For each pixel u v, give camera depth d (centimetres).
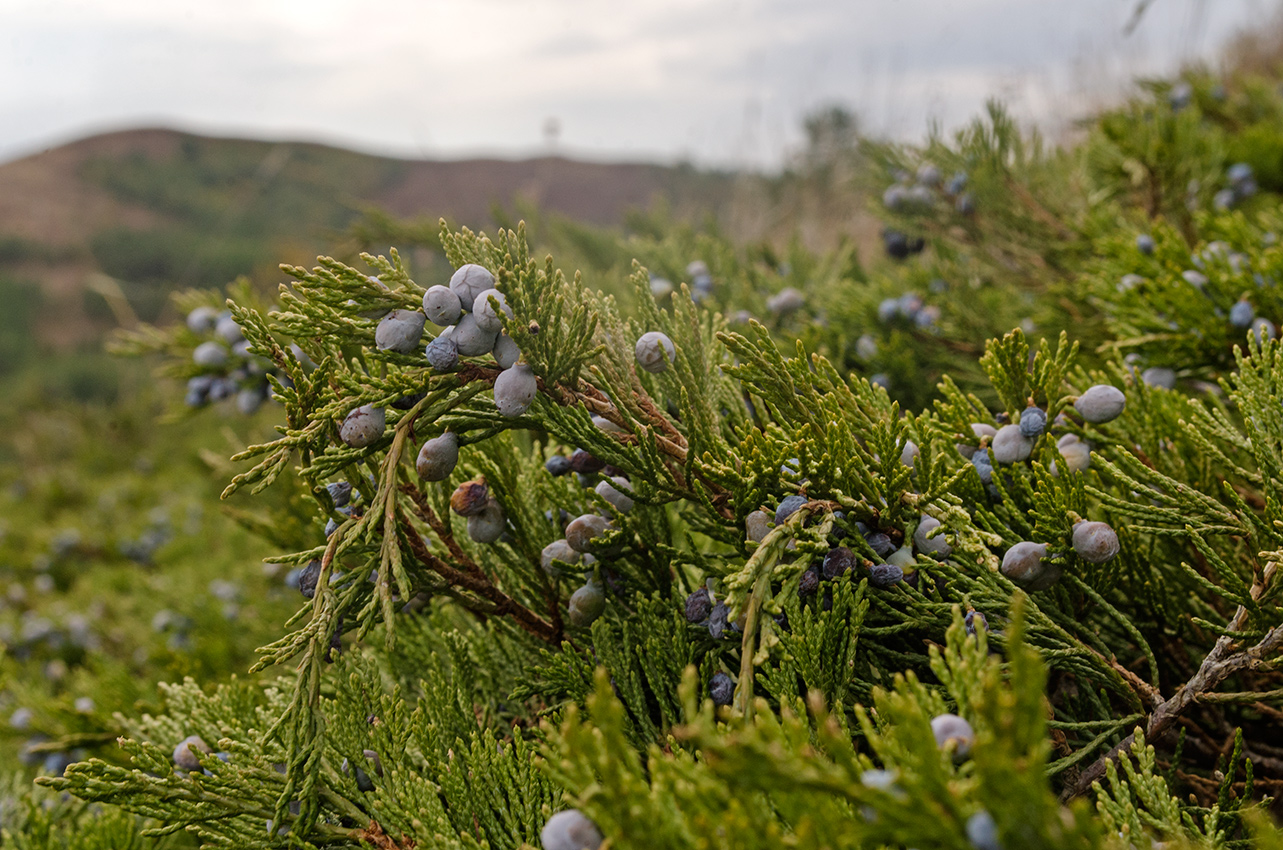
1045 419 19
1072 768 18
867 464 19
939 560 19
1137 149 38
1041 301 35
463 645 21
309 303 19
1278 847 13
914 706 14
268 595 46
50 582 75
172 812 18
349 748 19
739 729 14
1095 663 18
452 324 18
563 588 22
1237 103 54
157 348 33
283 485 31
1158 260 28
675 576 22
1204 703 18
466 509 19
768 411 22
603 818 14
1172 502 19
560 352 19
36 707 33
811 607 19
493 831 18
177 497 93
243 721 21
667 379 21
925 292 36
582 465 20
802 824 13
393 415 19
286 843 18
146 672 45
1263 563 18
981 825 13
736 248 57
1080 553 18
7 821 25
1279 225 32
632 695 19
